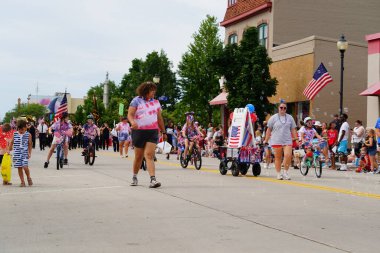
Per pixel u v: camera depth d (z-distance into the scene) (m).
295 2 36.59
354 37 38.25
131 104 12.12
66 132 18.67
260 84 31.53
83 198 10.16
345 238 6.78
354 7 38.16
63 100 35.16
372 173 20.06
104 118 96.38
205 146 32.91
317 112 32.09
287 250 6.06
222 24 42.03
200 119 53.12
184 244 6.31
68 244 6.27
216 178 15.15
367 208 9.47
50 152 18.89
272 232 7.07
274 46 36.16
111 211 8.61
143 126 12.12
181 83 55.75
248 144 16.17
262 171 19.05
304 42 32.81
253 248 6.14
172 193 11.05
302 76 32.91
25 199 10.02
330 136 22.56
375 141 20.16
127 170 17.70
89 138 20.66
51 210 8.70
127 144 27.16
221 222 7.73
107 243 6.33
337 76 32.53
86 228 7.21
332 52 32.38
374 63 27.20
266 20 36.81
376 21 38.75
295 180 15.30
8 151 12.73
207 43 52.91
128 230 7.10
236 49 32.69
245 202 9.85
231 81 32.72
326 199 10.65
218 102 39.59
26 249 6.02
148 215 8.25
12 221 7.71
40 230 7.07
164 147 19.77
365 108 33.09
